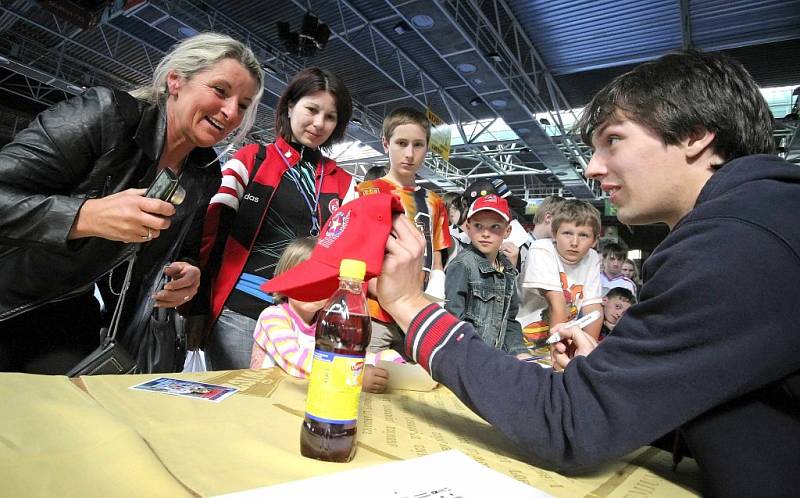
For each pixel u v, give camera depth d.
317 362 0.60
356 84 8.11
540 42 6.29
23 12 6.26
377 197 0.77
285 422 0.73
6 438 0.52
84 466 0.48
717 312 0.50
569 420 0.59
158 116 1.25
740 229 0.52
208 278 1.67
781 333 0.49
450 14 5.41
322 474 0.54
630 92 0.68
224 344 1.71
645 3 5.31
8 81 8.34
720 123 0.63
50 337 1.22
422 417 0.87
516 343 2.19
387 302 0.77
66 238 0.98
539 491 0.52
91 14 4.80
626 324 0.59
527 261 2.39
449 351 0.69
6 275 1.11
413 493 0.48
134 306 1.43
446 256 2.46
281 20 6.38
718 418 0.54
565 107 8.08
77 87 7.54
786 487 0.50
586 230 2.44
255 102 1.49
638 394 0.55
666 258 0.57
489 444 0.75
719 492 0.54
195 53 1.27
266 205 1.78
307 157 1.95
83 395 0.73
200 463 0.53
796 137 7.52
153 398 0.77
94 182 1.15
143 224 0.95
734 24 5.45
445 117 9.10
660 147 0.67
